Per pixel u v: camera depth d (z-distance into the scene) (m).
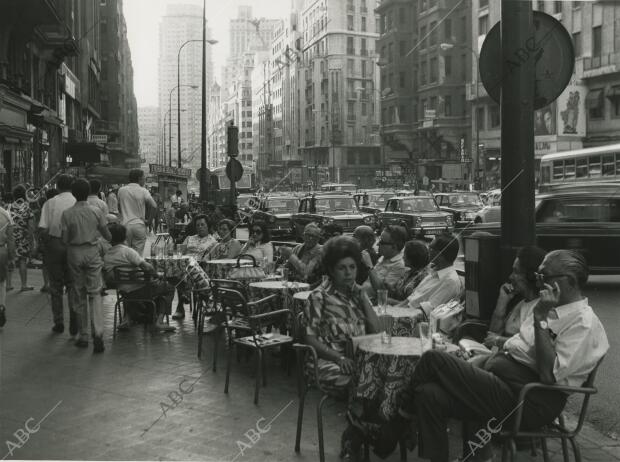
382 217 23.78
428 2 73.31
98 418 5.19
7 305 10.59
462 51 68.69
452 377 3.85
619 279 14.38
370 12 104.00
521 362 3.96
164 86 154.00
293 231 25.92
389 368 4.11
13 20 22.09
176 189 43.69
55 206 8.46
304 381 4.81
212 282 7.74
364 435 4.28
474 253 5.73
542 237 12.91
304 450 4.56
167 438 4.76
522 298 5.01
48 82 31.34
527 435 3.75
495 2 57.78
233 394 5.93
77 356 7.32
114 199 22.02
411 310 5.72
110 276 8.65
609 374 6.82
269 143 133.12
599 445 4.74
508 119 5.42
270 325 7.21
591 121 41.72
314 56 106.12
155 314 8.85
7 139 22.23
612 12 39.75
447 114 70.00
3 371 6.61
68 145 36.00
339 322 4.56
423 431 3.89
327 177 96.44
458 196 27.70
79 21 41.22
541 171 27.61
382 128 83.50
